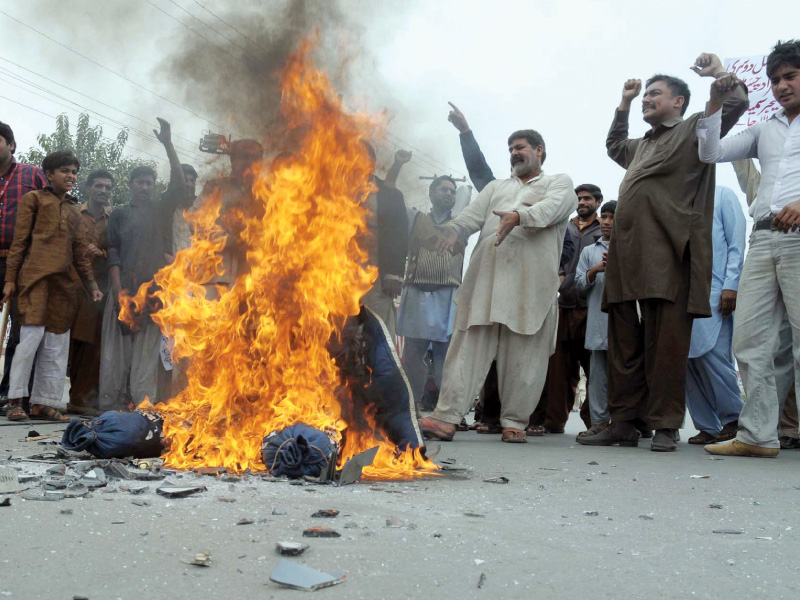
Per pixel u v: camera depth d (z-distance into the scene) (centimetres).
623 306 538
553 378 702
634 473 381
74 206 653
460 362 563
